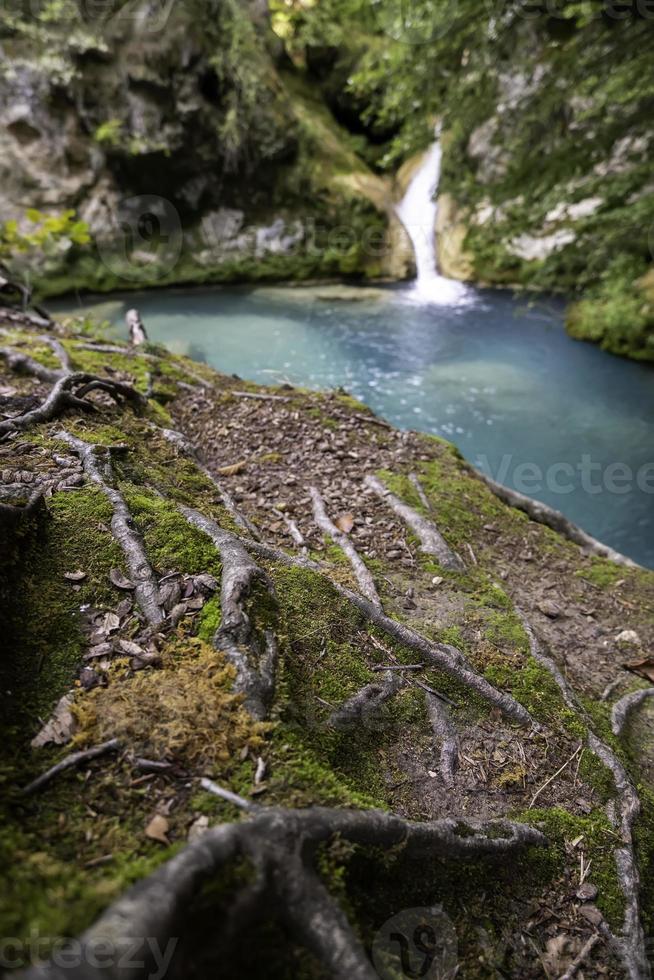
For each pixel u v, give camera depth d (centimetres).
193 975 117
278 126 1283
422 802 210
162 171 1242
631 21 681
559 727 258
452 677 263
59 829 145
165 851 143
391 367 903
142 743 171
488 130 1248
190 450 397
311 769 181
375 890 168
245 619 217
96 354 555
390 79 770
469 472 486
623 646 339
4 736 166
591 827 221
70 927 117
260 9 1373
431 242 1423
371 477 432
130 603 223
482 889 190
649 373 886
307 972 129
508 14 709
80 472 291
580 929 191
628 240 799
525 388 851
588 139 761
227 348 931
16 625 204
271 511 377
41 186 1146
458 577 348
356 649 258
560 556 415
